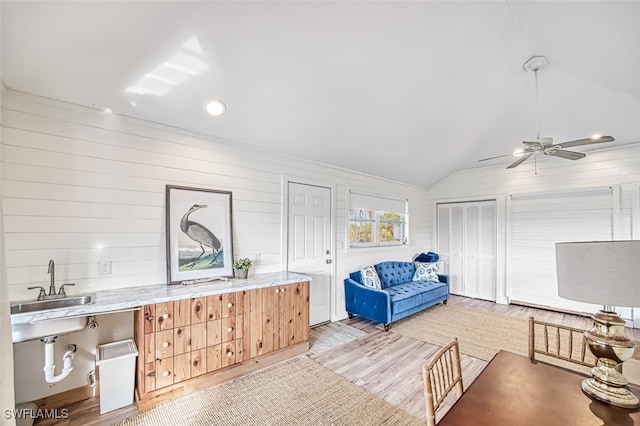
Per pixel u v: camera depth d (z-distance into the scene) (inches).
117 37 74.3
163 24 73.8
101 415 81.0
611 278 42.1
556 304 185.3
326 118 125.9
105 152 94.5
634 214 160.1
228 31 80.0
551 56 115.2
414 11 86.7
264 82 99.0
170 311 87.8
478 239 222.7
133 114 98.0
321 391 93.7
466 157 205.9
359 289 161.5
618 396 44.5
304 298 123.3
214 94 99.0
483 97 138.3
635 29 93.5
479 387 50.1
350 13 82.7
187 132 112.0
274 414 82.0
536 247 194.9
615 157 167.2
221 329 98.0
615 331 45.7
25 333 68.4
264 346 109.3
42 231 84.0
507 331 149.7
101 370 81.1
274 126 121.6
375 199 202.7
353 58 98.6
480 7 90.7
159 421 78.7
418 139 165.9
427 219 251.0
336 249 169.9
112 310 77.9
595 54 108.5
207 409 83.9
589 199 175.9
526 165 200.4
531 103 146.3
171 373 87.9
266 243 135.5
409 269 208.5
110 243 94.7
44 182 84.7
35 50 72.4
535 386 50.2
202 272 111.2
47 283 84.2
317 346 129.5
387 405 86.9
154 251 103.2
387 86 116.5
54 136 86.5
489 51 110.2
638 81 118.0
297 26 83.2
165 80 89.6
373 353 122.7
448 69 115.3
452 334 145.4
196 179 114.0
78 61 77.9
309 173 156.1
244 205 128.0
